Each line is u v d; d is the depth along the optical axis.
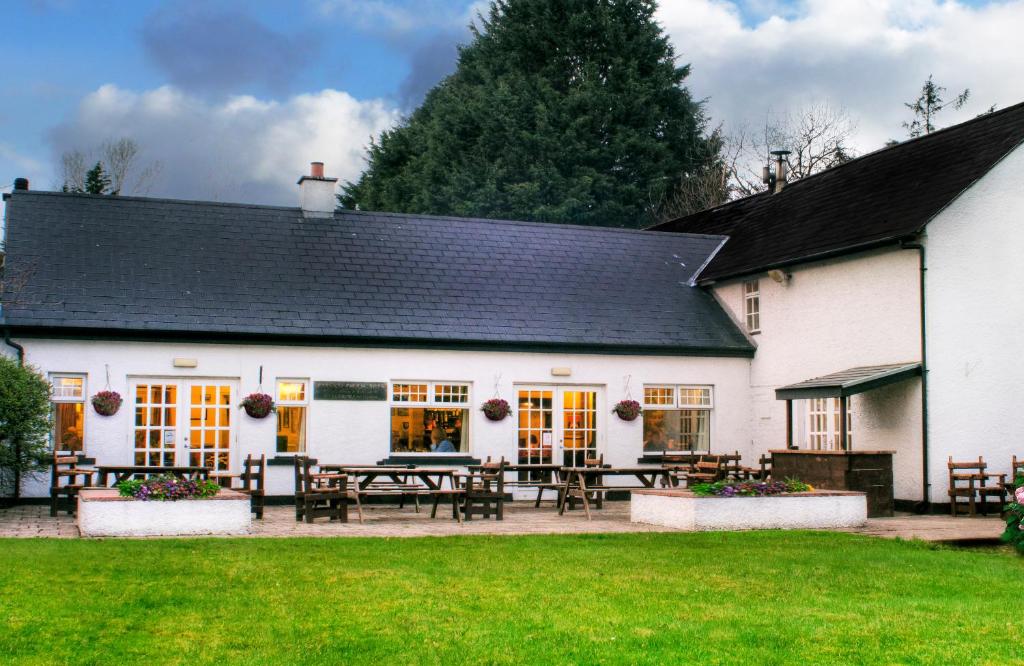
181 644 8.02
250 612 9.00
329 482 16.80
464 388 21.19
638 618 8.95
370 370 20.38
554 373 21.56
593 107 39.78
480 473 18.91
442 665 7.57
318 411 20.00
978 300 19.00
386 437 20.41
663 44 42.78
